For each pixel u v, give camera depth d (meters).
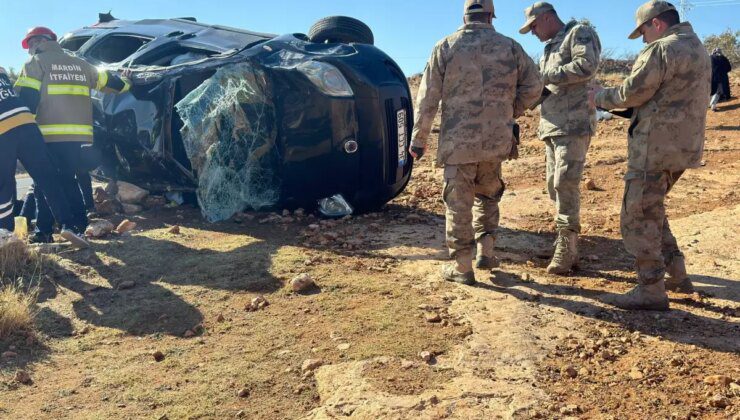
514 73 4.10
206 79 6.07
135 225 6.09
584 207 6.87
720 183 7.93
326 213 6.28
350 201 6.12
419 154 4.22
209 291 4.33
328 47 6.09
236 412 2.85
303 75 5.75
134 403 2.94
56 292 4.36
